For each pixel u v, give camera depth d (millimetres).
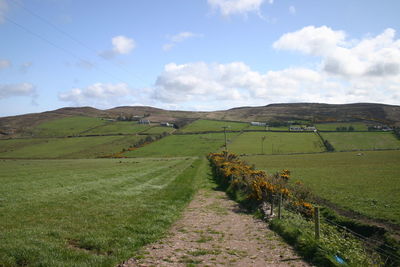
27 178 29469
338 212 21156
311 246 10898
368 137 129375
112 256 9398
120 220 14266
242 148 116375
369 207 21938
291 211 17500
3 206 15492
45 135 149875
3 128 166625
